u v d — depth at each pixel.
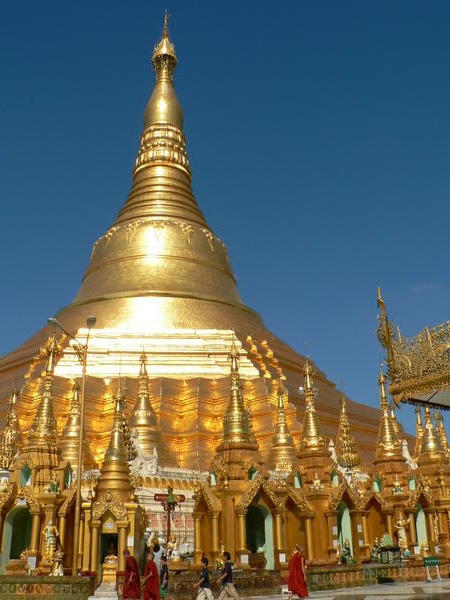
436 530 46.88
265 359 72.31
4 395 63.44
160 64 95.06
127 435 40.69
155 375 65.31
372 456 68.69
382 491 46.19
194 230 81.94
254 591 30.39
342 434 49.53
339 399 74.69
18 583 27.77
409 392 23.17
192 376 65.62
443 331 22.33
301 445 43.25
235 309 78.38
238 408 38.69
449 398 23.86
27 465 36.66
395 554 40.31
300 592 27.61
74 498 36.16
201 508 36.44
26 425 59.81
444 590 30.56
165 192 85.12
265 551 35.91
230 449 37.31
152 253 77.75
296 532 38.09
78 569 34.06
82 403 34.72
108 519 34.19
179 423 61.75
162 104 91.44
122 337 68.56
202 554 35.56
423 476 48.34
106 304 73.56
